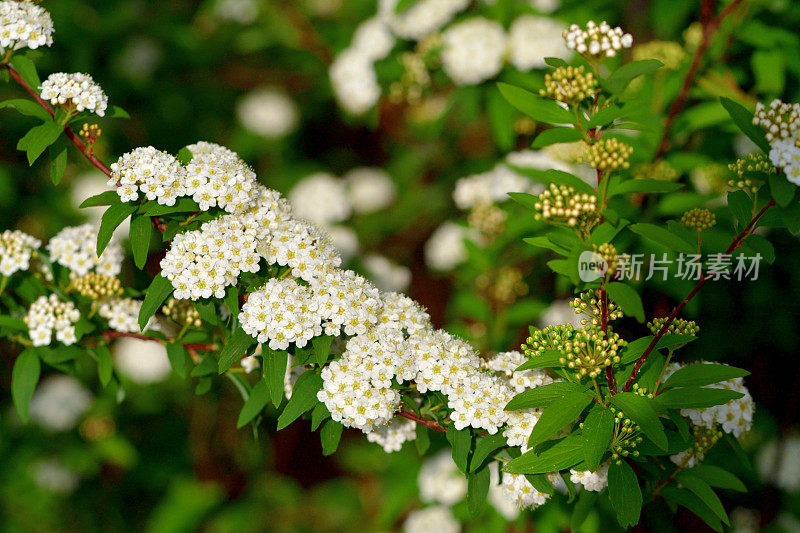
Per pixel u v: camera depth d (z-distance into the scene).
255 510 6.32
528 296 4.93
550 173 2.21
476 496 2.30
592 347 2.22
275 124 7.38
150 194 2.23
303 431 7.25
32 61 2.53
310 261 2.33
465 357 2.33
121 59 6.12
